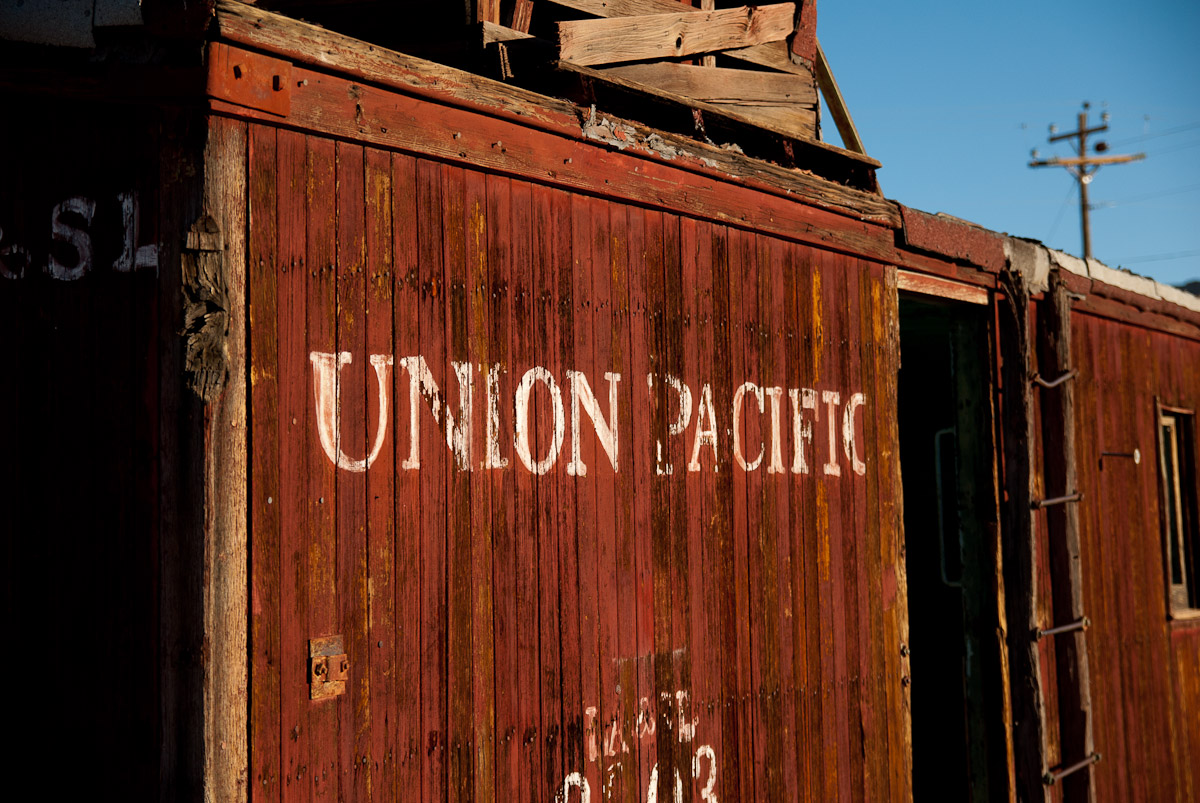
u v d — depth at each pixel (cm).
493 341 361
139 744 287
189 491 287
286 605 298
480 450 354
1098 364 727
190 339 288
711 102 493
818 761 481
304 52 308
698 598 429
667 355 426
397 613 326
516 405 367
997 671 607
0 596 297
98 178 298
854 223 529
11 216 302
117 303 296
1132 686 727
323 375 312
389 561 325
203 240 288
